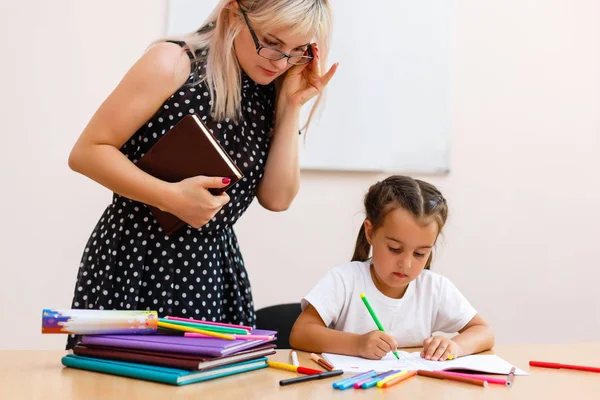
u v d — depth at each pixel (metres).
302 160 2.42
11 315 2.23
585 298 2.64
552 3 2.64
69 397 0.86
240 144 1.40
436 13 2.54
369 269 1.55
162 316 1.34
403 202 1.41
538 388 1.03
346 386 0.98
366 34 2.47
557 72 2.64
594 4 2.66
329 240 2.46
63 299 2.28
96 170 1.25
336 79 2.45
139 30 2.33
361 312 1.51
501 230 2.60
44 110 2.27
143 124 1.33
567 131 2.65
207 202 1.21
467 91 2.58
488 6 2.60
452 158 2.56
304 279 2.44
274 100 1.50
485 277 2.58
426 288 1.55
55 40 2.28
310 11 1.30
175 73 1.30
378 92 2.48
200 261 1.38
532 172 2.63
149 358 0.99
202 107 1.34
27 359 1.09
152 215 1.35
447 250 2.55
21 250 2.25
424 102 2.52
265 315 1.76
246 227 2.39
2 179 2.23
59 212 2.28
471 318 1.53
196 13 2.34
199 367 0.96
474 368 1.13
